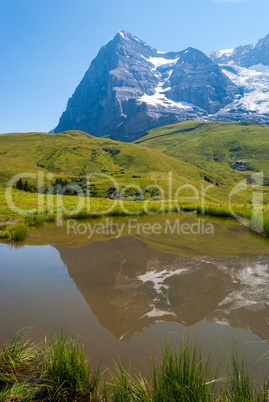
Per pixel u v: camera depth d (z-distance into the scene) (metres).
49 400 3.12
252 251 9.41
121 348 3.93
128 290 6.02
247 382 2.91
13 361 3.62
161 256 8.86
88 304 5.38
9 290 6.17
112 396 3.06
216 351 3.79
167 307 5.14
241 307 5.06
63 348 3.50
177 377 2.99
